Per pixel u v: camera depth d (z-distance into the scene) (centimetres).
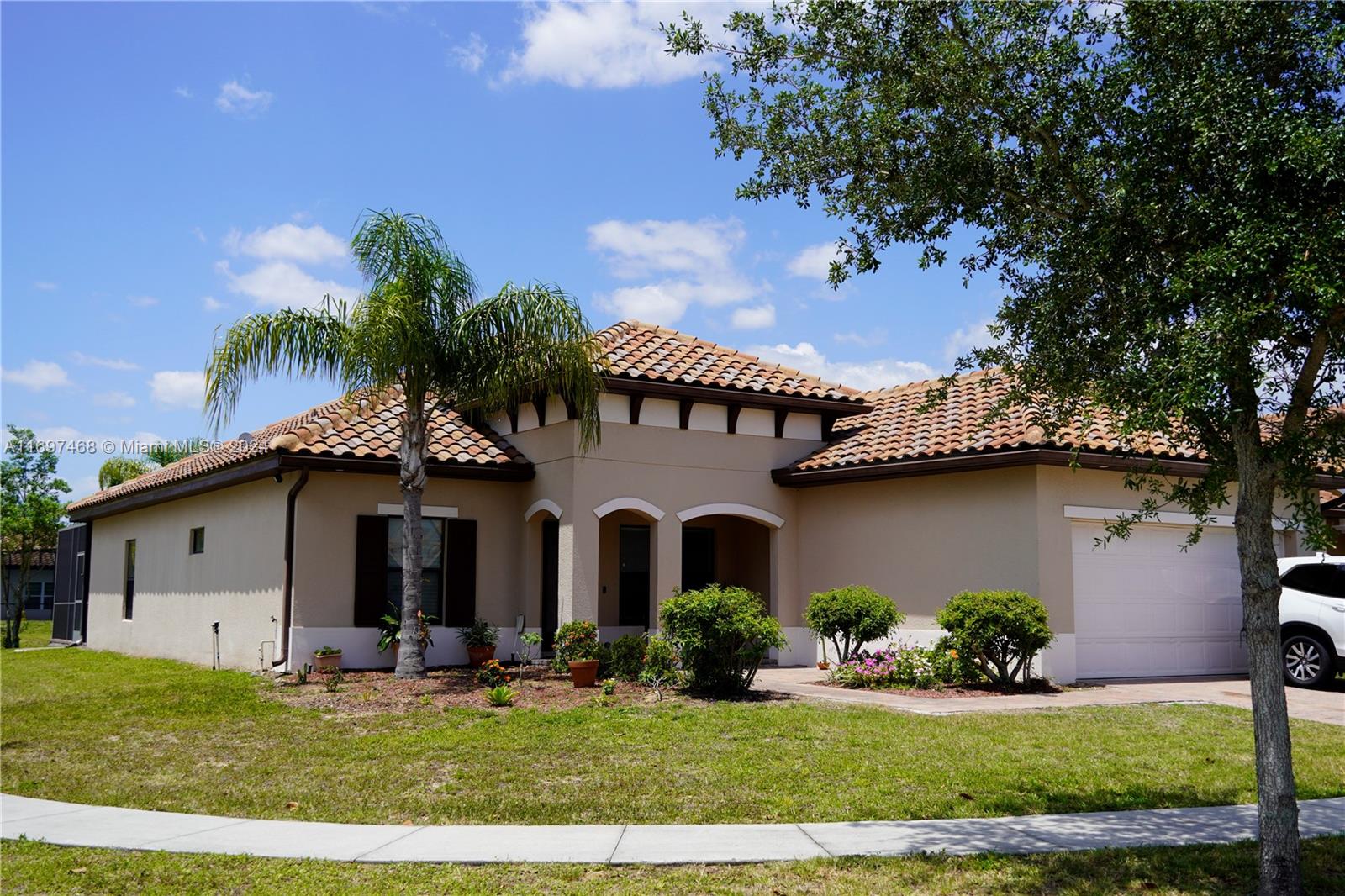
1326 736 1112
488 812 834
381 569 1716
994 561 1588
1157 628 1666
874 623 1522
